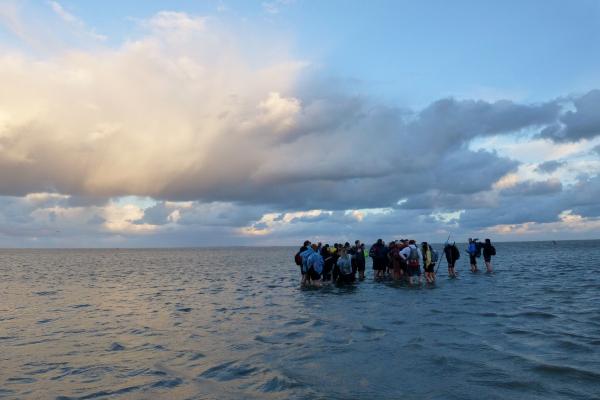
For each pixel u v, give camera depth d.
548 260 48.06
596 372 7.03
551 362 7.64
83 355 8.80
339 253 23.38
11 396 6.38
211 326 11.76
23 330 11.52
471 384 6.58
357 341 9.55
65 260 85.69
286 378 7.00
